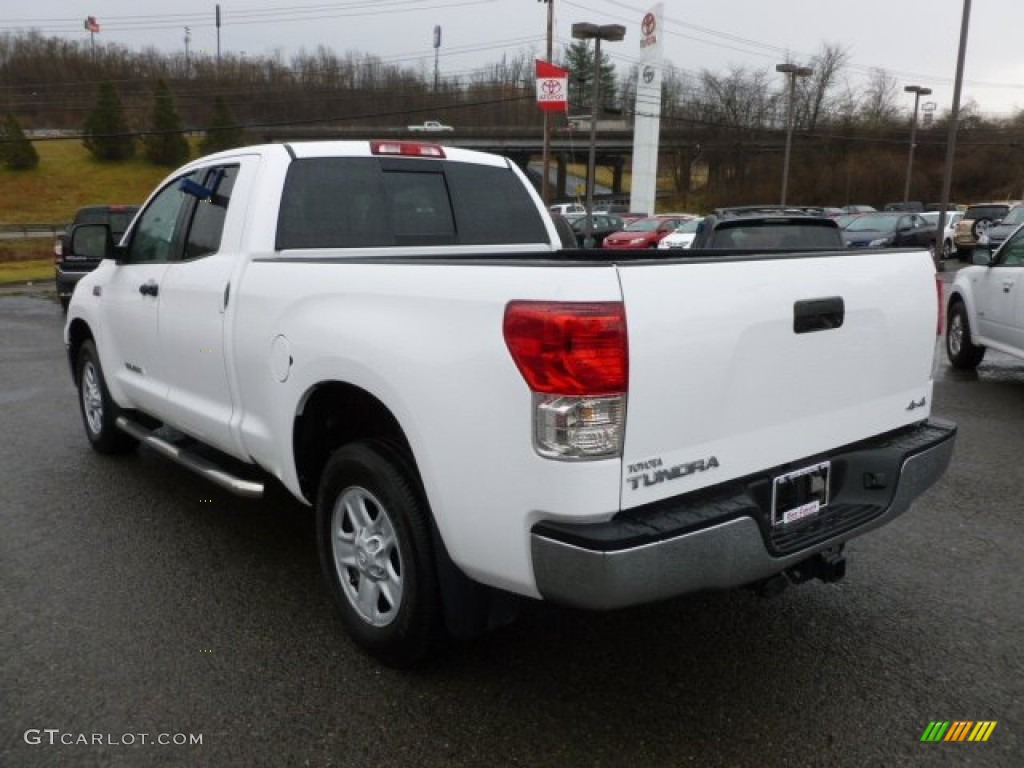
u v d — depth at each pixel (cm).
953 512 488
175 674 316
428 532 292
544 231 488
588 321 234
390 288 289
